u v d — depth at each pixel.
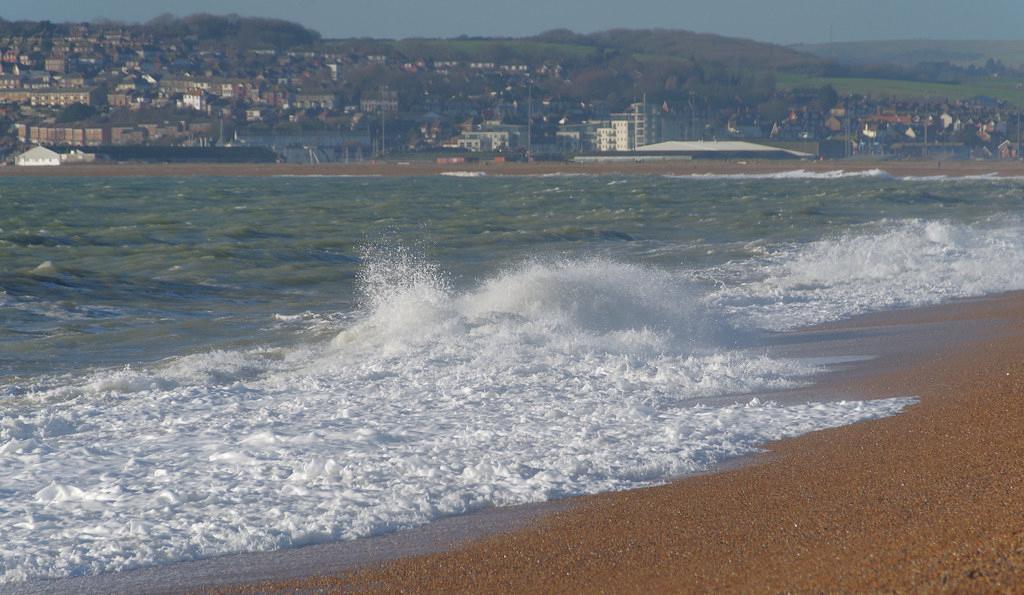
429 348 48.81
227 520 25.25
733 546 21.06
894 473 25.52
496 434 32.94
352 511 25.70
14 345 54.84
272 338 56.41
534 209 191.38
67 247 110.31
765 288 71.38
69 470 29.98
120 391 41.66
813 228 133.75
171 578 21.72
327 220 164.38
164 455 31.36
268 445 32.25
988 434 28.83
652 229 138.88
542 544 22.56
